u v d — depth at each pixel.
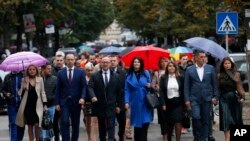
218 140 30.41
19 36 78.69
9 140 32.34
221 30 36.97
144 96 27.14
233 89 27.33
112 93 27.75
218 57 31.00
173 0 80.06
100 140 28.09
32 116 27.16
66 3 79.50
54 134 29.53
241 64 46.66
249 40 35.19
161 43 101.62
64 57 33.38
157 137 32.28
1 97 30.28
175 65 27.80
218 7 68.06
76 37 127.44
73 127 27.78
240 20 46.44
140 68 27.39
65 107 27.48
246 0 36.66
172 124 27.72
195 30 76.25
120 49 57.31
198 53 27.53
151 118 27.28
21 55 28.56
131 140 31.33
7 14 73.12
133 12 97.38
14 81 28.31
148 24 95.69
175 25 79.12
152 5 91.69
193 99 27.44
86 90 27.91
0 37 113.81
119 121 28.66
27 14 73.25
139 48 34.50
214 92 27.56
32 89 27.17
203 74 27.47
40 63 28.61
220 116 27.48
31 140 27.61
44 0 76.12
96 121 29.61
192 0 70.81
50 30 88.19
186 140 30.77
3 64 28.45
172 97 27.53
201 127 27.69
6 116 45.75
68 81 27.47
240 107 27.44
